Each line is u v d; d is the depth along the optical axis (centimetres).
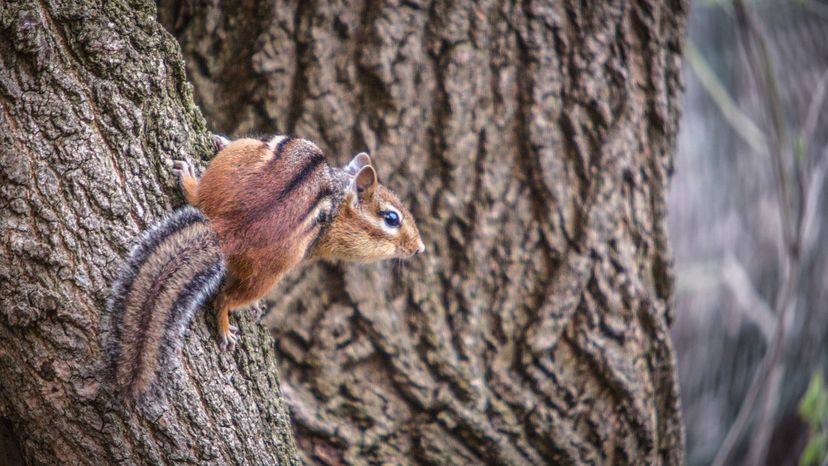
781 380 2139
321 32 1054
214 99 1070
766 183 2217
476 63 1069
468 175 1073
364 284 1057
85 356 629
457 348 1068
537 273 1088
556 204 1085
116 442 647
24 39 634
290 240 779
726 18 2225
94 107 659
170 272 641
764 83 1639
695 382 2200
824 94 1905
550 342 1076
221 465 698
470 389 1058
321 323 1049
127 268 639
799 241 1575
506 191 1082
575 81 1098
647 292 1151
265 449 752
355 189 952
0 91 634
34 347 627
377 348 1054
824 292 2150
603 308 1100
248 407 743
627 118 1120
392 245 987
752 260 2200
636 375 1125
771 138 1636
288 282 1055
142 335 616
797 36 2173
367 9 1059
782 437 2109
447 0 1064
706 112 2267
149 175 683
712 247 2208
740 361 2194
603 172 1102
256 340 794
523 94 1083
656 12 1145
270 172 788
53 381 630
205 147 785
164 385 666
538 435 1086
